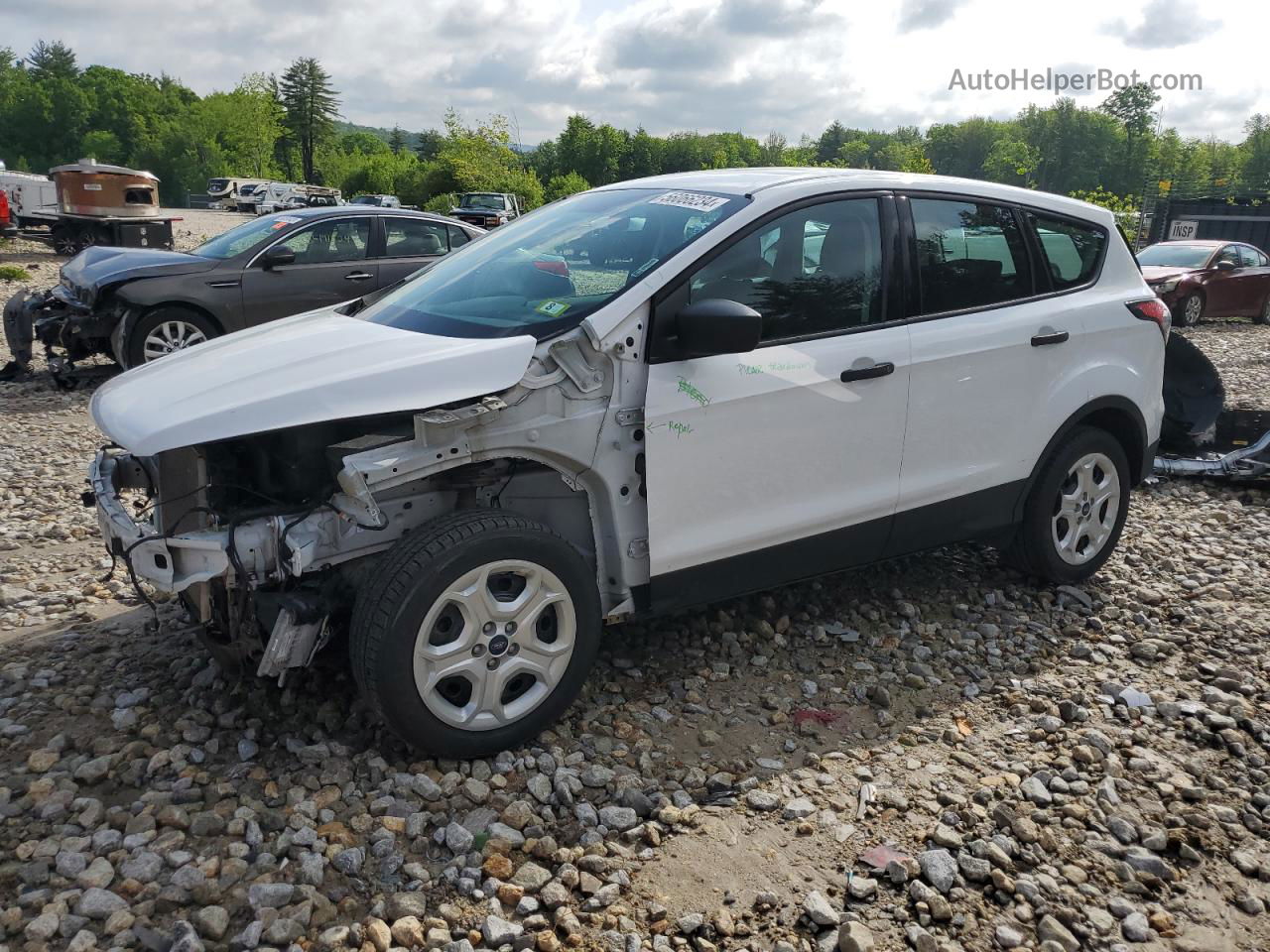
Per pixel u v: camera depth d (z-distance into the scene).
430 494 3.31
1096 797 3.19
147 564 3.04
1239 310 16.83
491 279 3.84
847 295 3.88
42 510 5.95
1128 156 96.50
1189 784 3.25
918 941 2.54
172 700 3.59
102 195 21.48
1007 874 2.82
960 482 4.24
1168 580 5.04
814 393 3.72
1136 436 4.87
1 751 3.27
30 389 9.59
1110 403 4.66
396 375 3.05
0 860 2.75
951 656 4.16
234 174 97.19
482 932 2.54
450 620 3.15
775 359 3.64
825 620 4.46
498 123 59.25
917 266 4.06
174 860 2.73
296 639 3.03
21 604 4.49
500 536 3.11
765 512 3.72
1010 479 4.42
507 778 3.19
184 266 9.35
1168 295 15.91
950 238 4.19
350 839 2.86
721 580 3.72
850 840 2.95
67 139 110.44
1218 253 16.86
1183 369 7.12
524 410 3.22
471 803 3.04
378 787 3.08
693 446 3.48
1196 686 3.95
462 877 2.72
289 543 2.98
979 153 125.50
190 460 3.20
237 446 3.27
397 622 2.95
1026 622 4.50
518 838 2.89
